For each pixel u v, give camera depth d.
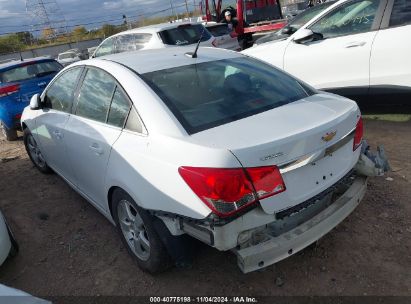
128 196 2.91
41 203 4.59
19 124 7.35
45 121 4.36
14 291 1.93
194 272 3.03
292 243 2.46
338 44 5.72
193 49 3.81
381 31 5.40
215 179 2.23
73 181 4.13
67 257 3.47
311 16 6.44
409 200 3.68
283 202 2.38
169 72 3.11
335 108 2.87
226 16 13.59
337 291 2.73
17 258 3.54
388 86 5.46
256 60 3.68
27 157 6.39
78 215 4.19
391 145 4.91
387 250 3.07
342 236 3.28
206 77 3.13
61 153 4.09
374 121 5.81
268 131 2.46
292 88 3.24
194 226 2.41
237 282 2.89
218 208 2.25
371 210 3.59
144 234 2.95
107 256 3.41
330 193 2.76
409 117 5.77
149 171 2.62
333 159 2.71
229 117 2.71
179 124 2.62
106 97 3.23
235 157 2.24
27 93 7.32
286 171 2.37
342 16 5.78
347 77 5.74
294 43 6.14
